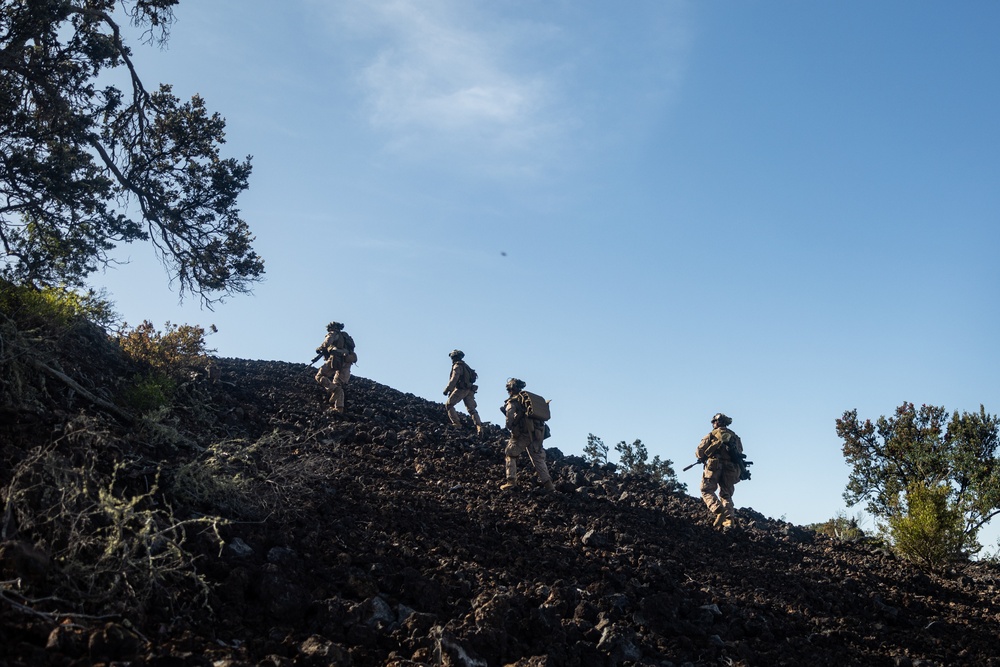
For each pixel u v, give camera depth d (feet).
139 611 18.06
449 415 53.11
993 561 48.16
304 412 45.78
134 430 28.91
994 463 51.85
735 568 35.55
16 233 36.76
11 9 35.04
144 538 19.22
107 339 38.11
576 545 32.78
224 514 24.93
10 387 25.46
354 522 28.48
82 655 16.16
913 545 42.88
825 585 35.40
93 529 20.25
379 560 25.41
